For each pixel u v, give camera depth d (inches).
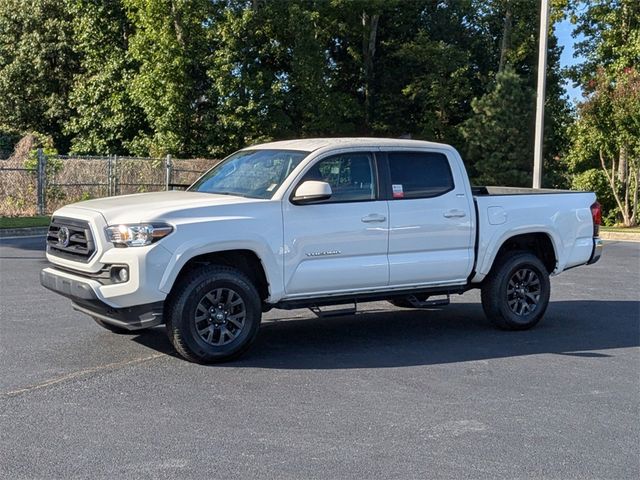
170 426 206.4
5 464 178.7
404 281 305.1
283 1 1323.8
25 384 242.8
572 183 1280.8
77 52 1456.7
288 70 1421.0
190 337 263.4
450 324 357.1
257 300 275.9
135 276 252.2
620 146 1060.5
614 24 1237.1
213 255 274.5
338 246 288.0
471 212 320.5
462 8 1624.0
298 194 276.8
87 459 182.5
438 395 241.0
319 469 179.0
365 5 1445.6
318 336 324.8
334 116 1387.8
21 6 1453.0
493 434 206.4
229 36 1263.5
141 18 1252.5
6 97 1494.8
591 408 231.8
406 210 302.5
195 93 1332.4
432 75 1524.4
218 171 324.5
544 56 799.7
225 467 179.0
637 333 344.2
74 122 1428.4
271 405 226.2
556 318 378.9
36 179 940.0
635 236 883.4
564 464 186.5
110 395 233.0
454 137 1585.9
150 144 1328.7
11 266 514.9
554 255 354.0
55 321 338.0
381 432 205.3
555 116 1515.7
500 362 286.2
